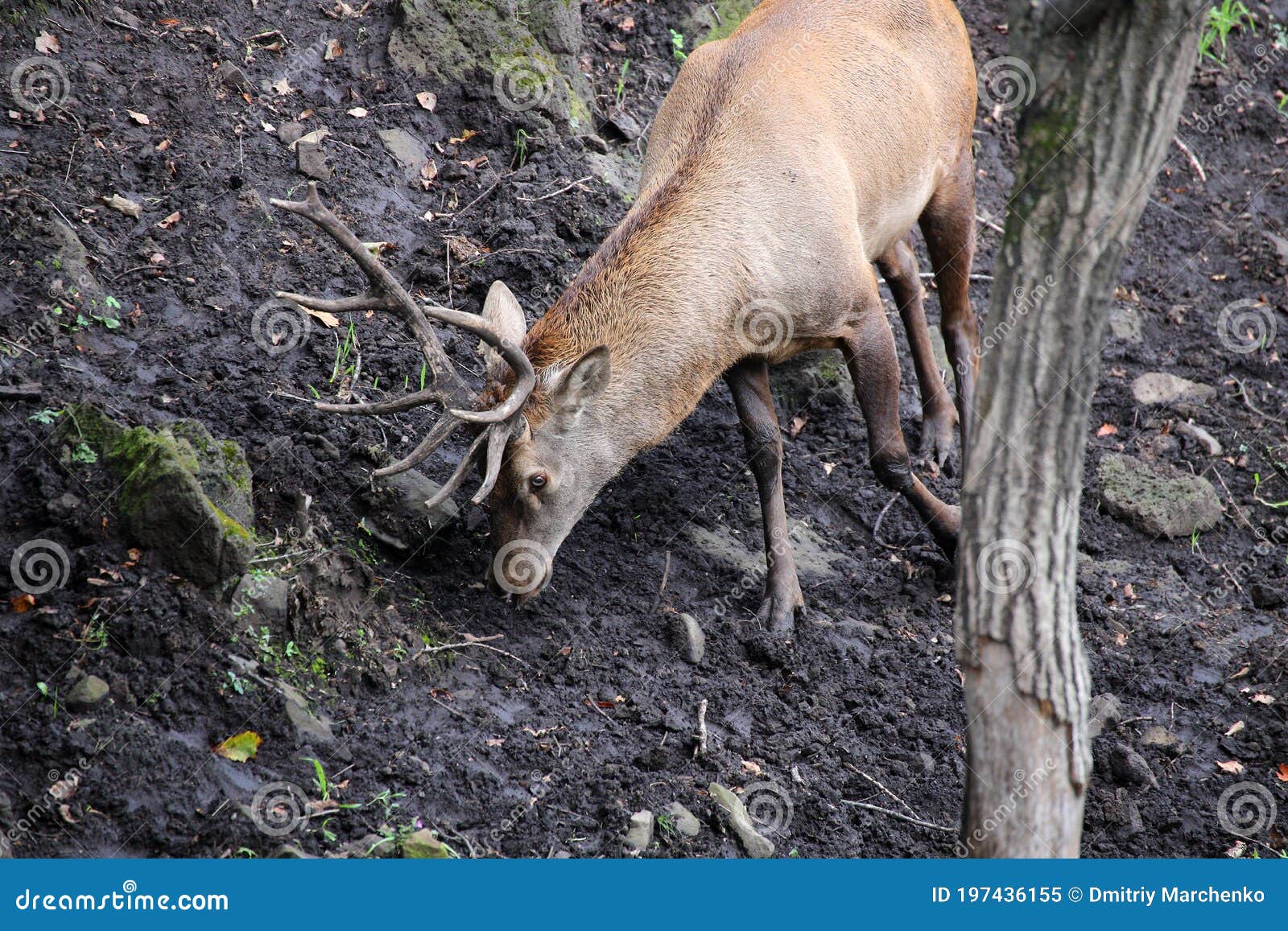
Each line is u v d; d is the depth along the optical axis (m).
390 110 13.62
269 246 11.86
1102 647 10.76
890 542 11.55
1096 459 12.89
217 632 8.37
